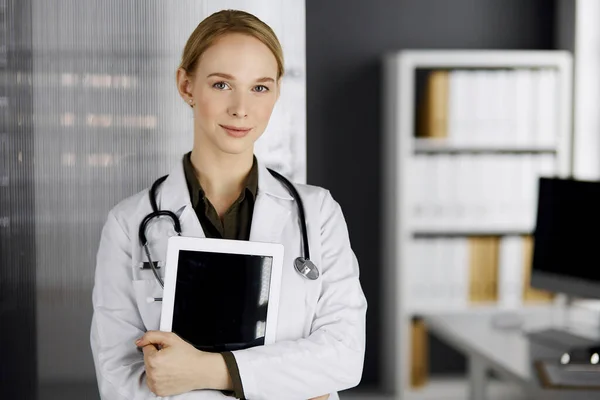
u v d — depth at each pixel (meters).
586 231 2.63
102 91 1.67
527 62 3.67
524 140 3.67
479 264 3.72
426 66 3.70
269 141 1.69
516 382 2.34
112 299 1.25
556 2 3.97
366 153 3.97
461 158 3.68
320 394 1.21
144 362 1.19
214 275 1.19
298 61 1.69
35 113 1.66
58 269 1.68
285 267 1.27
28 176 1.67
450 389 3.87
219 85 1.20
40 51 1.66
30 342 1.68
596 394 2.14
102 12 1.66
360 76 3.94
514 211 3.70
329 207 1.35
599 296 2.59
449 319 3.14
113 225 1.29
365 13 3.92
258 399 1.17
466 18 3.97
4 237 1.66
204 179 1.29
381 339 4.00
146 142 1.69
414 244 3.71
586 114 3.88
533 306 3.74
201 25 1.22
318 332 1.23
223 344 1.18
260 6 1.68
